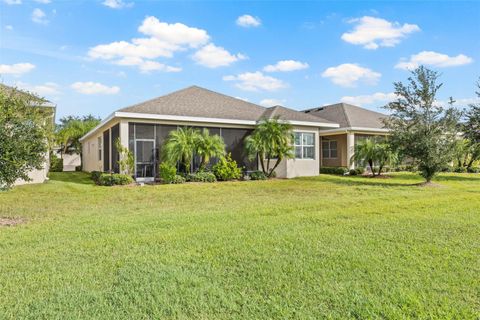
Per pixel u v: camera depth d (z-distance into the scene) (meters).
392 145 15.96
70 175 23.56
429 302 3.38
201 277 4.01
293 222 7.02
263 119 19.38
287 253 4.91
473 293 3.58
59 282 3.88
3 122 7.12
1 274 4.14
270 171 19.58
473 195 11.45
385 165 21.97
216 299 3.46
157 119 16.95
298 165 20.73
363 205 9.27
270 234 5.99
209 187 14.55
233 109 21.00
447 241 5.52
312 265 4.40
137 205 9.77
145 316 3.13
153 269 4.27
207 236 5.85
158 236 5.87
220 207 9.28
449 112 14.80
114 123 18.09
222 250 5.04
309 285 3.79
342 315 3.14
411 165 16.41
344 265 4.41
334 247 5.20
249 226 6.64
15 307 3.29
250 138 18.39
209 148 16.78
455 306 3.30
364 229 6.36
